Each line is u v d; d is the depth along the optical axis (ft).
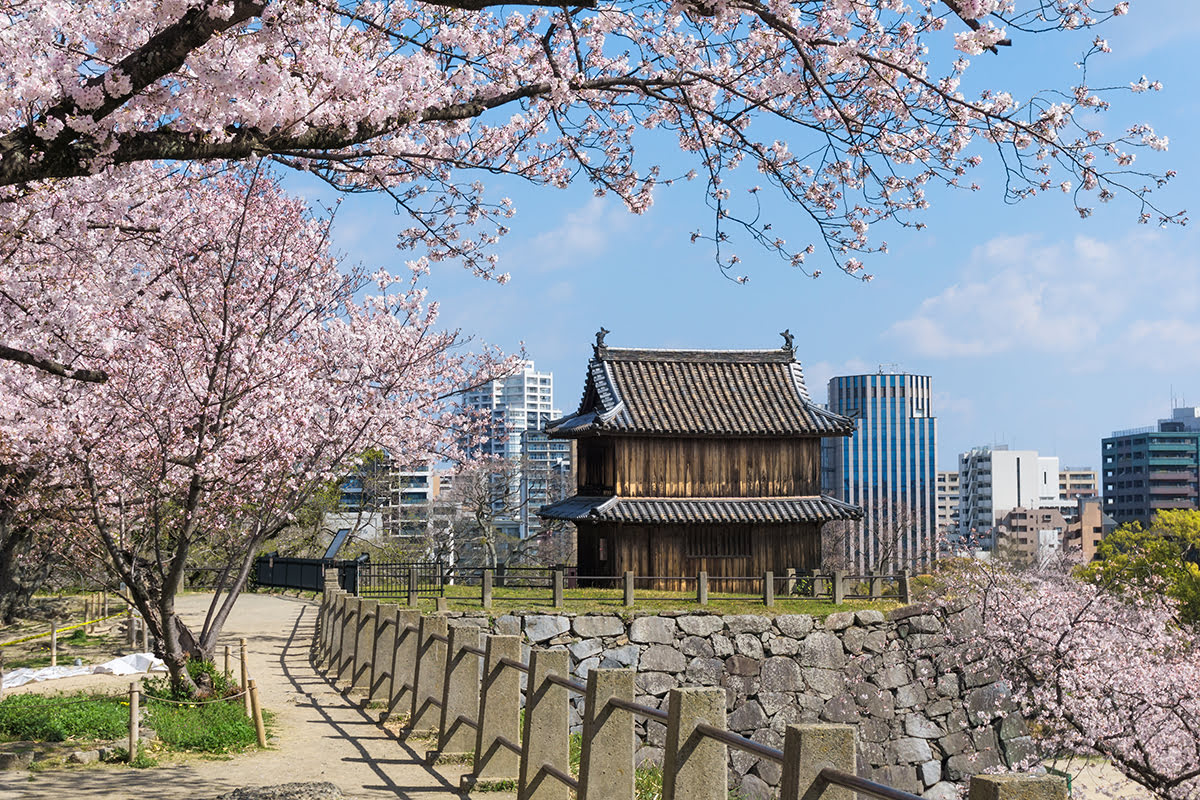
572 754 49.37
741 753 72.49
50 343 37.06
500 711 30.45
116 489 46.98
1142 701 68.33
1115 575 87.97
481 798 29.04
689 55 30.48
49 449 45.14
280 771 33.22
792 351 102.06
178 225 44.70
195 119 22.94
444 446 80.12
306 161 29.19
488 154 34.71
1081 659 71.82
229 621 93.09
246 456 50.57
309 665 64.75
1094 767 81.35
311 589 111.45
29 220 33.01
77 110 21.15
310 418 55.16
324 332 63.46
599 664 72.64
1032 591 80.64
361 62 25.96
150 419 44.09
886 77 29.30
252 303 51.21
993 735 76.74
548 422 102.89
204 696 46.70
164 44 20.47
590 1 21.72
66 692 51.83
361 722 42.63
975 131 30.19
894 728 75.15
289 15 23.93
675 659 73.77
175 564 45.65
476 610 73.31
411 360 68.23
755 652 74.74
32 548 71.31
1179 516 191.21
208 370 47.70
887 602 80.28
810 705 74.54
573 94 29.22
